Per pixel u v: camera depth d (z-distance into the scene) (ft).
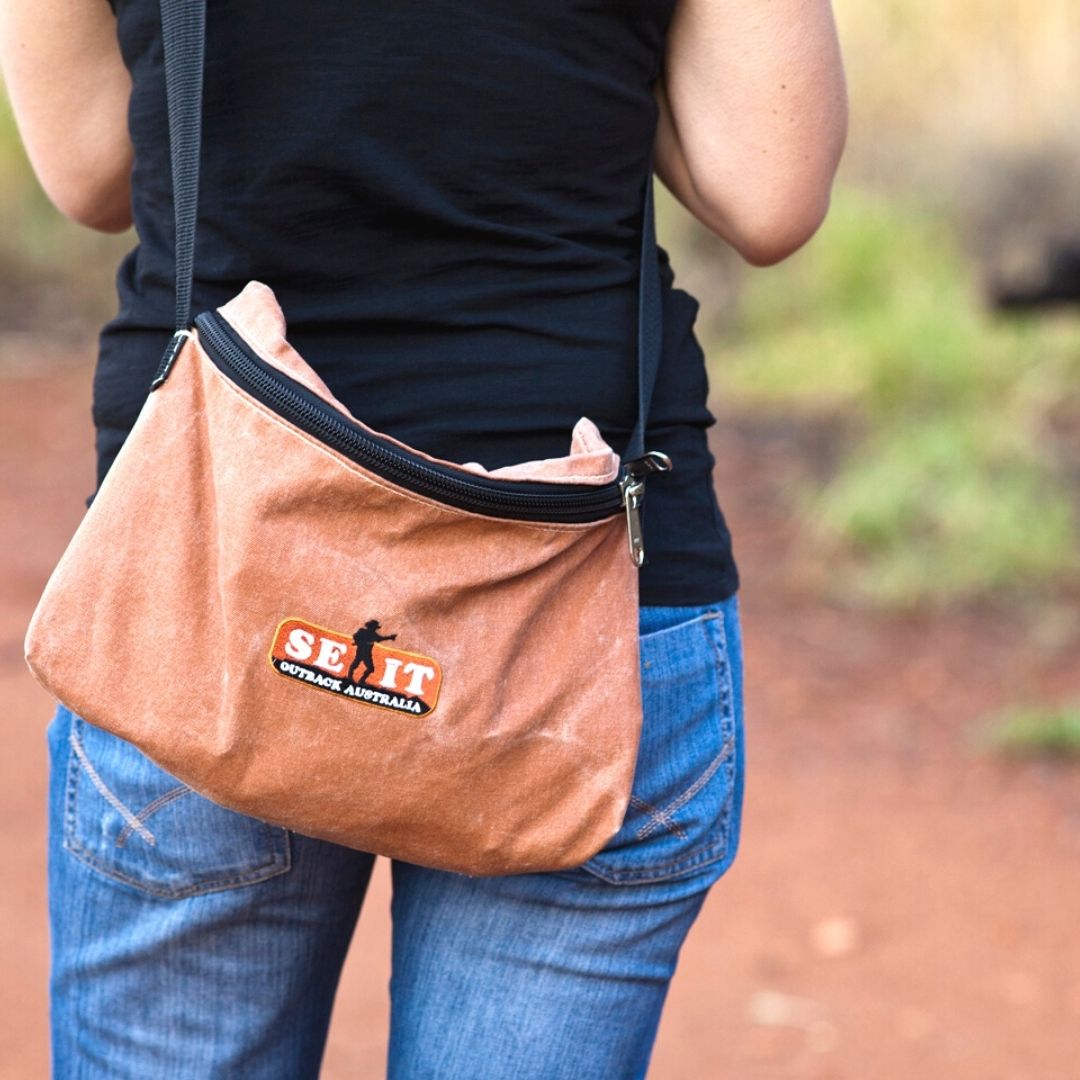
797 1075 13.19
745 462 34.27
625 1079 6.64
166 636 5.75
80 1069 6.77
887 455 29.71
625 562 6.06
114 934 6.57
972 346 34.19
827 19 6.47
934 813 18.43
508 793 5.84
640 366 6.24
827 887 16.66
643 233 6.46
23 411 40.78
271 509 5.57
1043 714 20.44
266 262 6.10
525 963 6.36
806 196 6.71
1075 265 28.60
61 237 54.44
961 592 25.93
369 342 6.08
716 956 15.29
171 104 5.96
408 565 5.65
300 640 5.60
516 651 5.83
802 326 43.70
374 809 5.76
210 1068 6.63
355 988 14.61
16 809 18.16
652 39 6.29
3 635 24.13
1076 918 15.83
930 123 39.83
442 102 5.95
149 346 6.41
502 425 6.07
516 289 6.11
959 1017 14.10
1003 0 34.88
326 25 5.93
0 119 54.03
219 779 5.75
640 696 5.99
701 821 6.45
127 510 5.82
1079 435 32.40
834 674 23.06
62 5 6.82
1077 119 30.63
